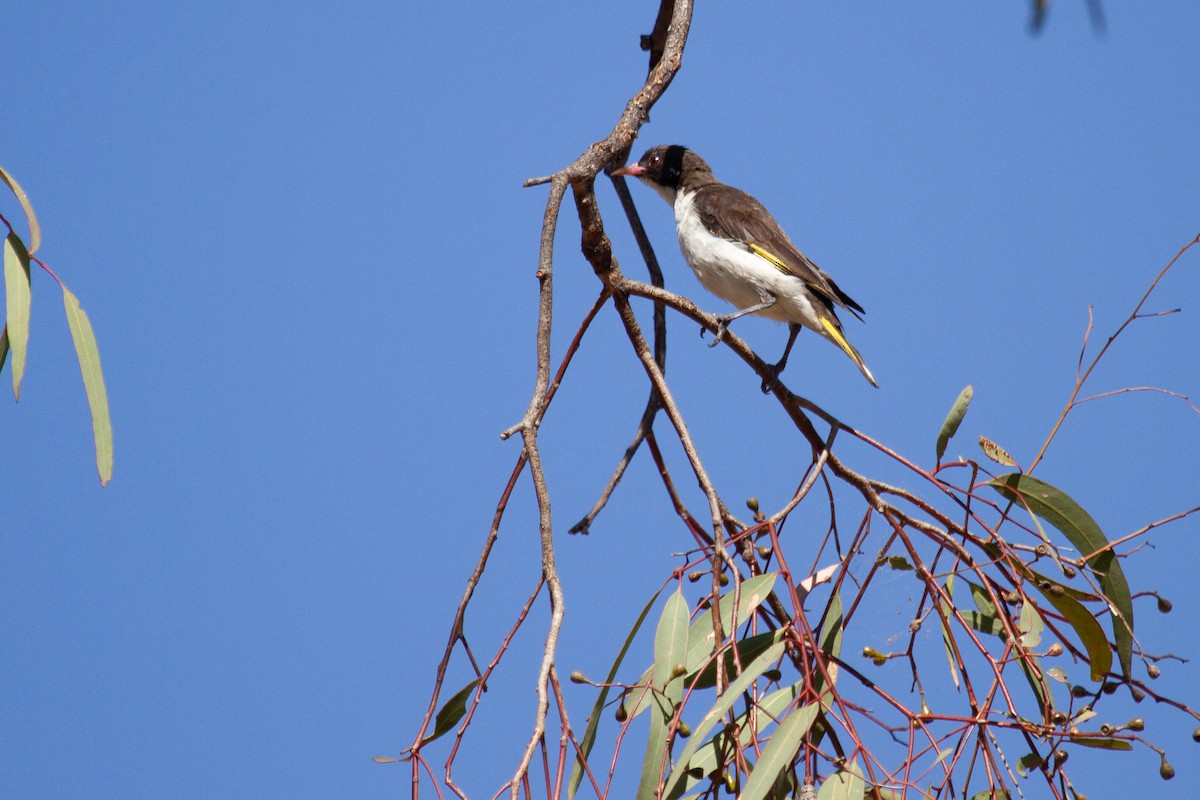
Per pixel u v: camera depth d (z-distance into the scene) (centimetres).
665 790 608
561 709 567
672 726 595
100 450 651
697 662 654
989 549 732
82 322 658
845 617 707
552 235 751
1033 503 760
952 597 722
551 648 588
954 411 740
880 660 674
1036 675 661
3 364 673
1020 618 689
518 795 531
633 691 640
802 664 632
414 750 595
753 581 664
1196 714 691
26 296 649
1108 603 712
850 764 589
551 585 629
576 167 785
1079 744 618
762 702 635
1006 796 593
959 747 589
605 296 800
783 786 652
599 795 548
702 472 735
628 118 837
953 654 675
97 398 654
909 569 728
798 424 793
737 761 602
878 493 754
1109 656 732
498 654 619
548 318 732
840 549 757
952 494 736
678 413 771
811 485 719
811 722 598
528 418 696
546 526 650
